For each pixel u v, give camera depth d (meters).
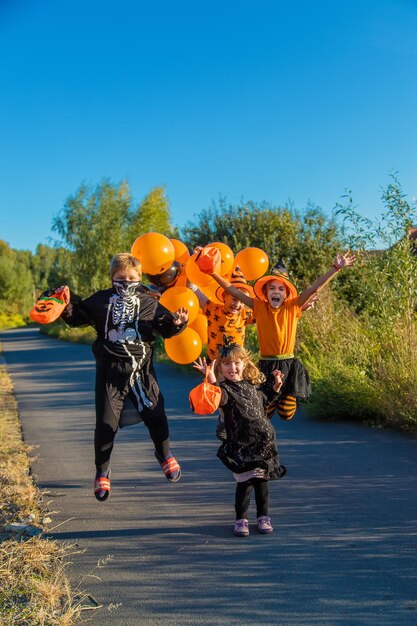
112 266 4.86
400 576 3.80
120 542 4.57
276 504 5.21
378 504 5.09
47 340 38.31
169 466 4.92
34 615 3.43
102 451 4.74
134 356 4.72
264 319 6.09
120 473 6.46
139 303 4.77
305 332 12.16
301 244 22.47
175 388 12.52
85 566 4.17
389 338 9.52
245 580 3.85
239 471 4.58
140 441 7.98
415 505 5.02
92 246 41.47
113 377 4.75
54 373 17.09
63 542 4.61
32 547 4.38
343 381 8.73
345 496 5.32
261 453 4.59
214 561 4.16
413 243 10.29
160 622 3.40
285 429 8.14
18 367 19.53
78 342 33.56
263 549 4.31
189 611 3.51
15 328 74.12
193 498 5.53
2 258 86.12
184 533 4.70
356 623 3.28
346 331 11.17
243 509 4.61
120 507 5.37
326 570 3.93
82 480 6.25
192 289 7.33
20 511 5.27
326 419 8.64
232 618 3.40
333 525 4.68
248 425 4.62
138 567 4.12
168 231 43.12
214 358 7.16
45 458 7.25
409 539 4.35
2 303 83.06
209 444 7.56
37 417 10.14
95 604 3.63
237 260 7.69
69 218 41.84
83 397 12.20
